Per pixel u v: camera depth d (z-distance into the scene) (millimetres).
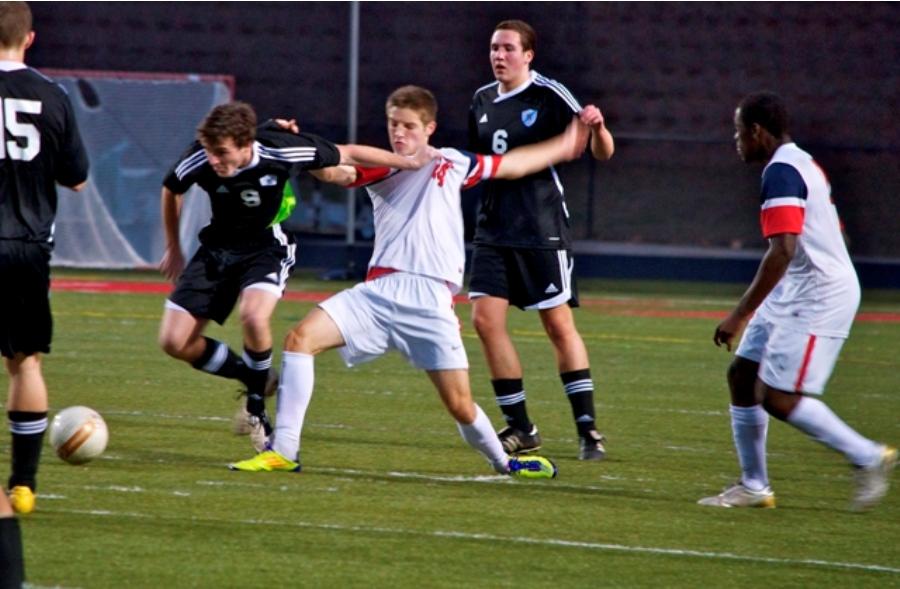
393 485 24500
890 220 83250
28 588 17547
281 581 18234
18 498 21297
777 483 26078
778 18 86062
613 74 87688
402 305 24062
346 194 80875
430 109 24188
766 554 20484
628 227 87438
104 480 23984
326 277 71188
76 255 71188
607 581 18781
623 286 71938
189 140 73000
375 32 87125
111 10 87125
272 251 27422
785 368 22281
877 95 85062
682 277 76125
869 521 22891
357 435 29906
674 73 87250
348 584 18203
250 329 26766
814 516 23156
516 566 19328
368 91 87250
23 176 21125
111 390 35281
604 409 34875
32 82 21203
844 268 22359
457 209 24656
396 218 24438
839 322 22266
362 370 40438
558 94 28484
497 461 25203
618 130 87750
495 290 28406
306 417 32188
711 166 86812
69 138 21547
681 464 27750
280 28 87188
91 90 72750
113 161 72375
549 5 87500
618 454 28750
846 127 85562
